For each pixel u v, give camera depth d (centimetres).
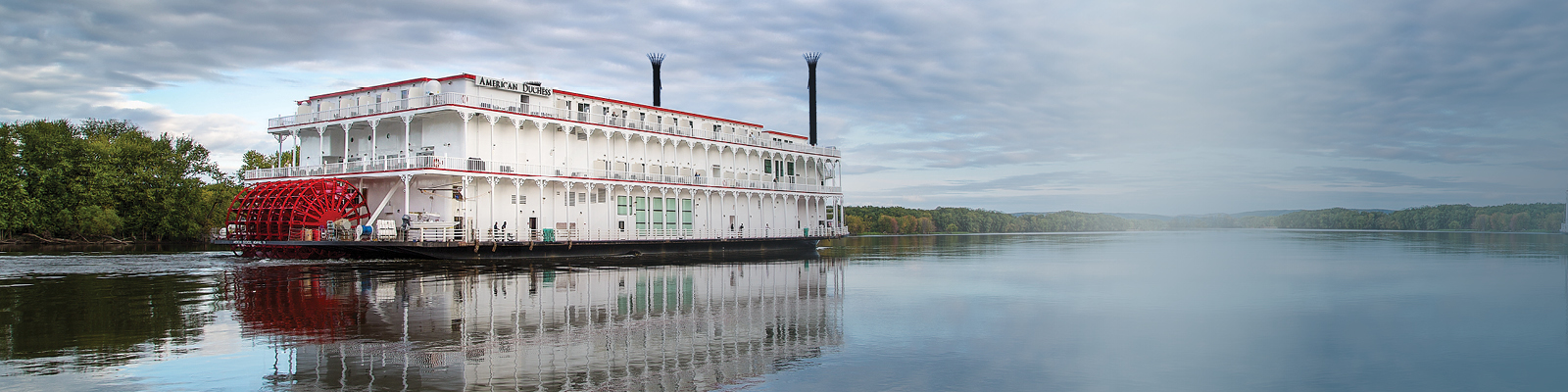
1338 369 2173
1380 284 4453
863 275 5081
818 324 2831
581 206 6988
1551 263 6288
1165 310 3300
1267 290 4119
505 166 6309
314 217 5862
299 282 4028
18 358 2070
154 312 2888
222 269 4900
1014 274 5197
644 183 7331
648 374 2009
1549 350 2450
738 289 4047
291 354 2162
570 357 2194
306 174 6600
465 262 5778
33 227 8844
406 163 5984
